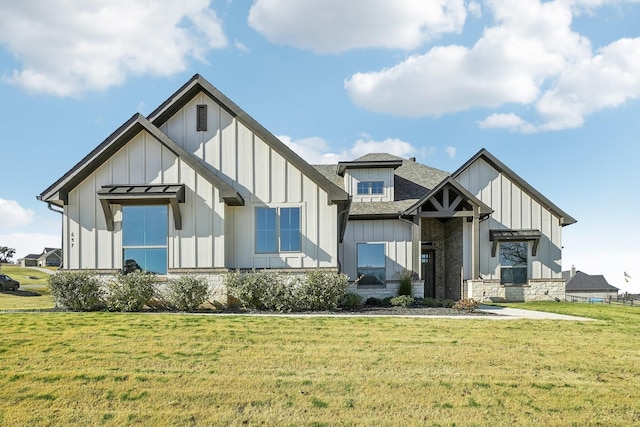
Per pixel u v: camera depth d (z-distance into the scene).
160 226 14.07
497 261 20.28
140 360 7.43
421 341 8.95
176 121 15.12
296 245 14.61
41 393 6.01
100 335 9.10
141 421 5.23
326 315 12.17
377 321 11.04
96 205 14.16
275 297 13.08
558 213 20.44
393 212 18.55
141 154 14.24
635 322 12.09
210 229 13.96
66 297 12.90
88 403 5.73
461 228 20.00
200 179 14.11
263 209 14.75
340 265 18.78
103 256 14.03
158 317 11.35
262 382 6.45
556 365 7.46
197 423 5.18
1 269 66.56
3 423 5.15
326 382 6.47
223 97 14.77
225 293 13.69
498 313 13.52
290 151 14.63
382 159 20.83
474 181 20.77
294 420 5.25
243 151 14.91
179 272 13.83
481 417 5.38
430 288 22.36
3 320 10.76
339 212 15.95
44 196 14.04
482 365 7.39
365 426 5.11
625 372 7.16
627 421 5.34
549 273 20.33
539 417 5.41
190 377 6.62
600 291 44.69
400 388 6.28
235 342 8.66
